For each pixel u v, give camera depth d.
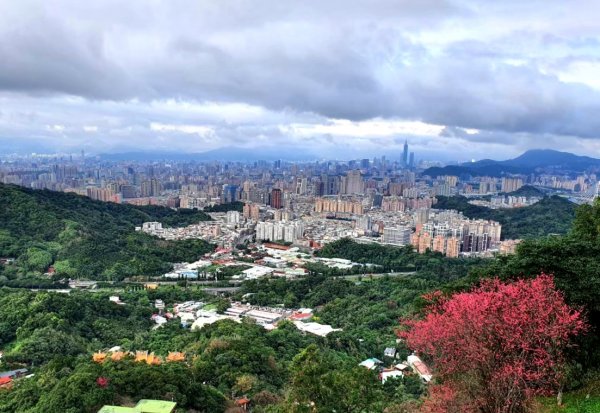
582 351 34.00
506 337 26.16
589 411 29.94
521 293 28.81
